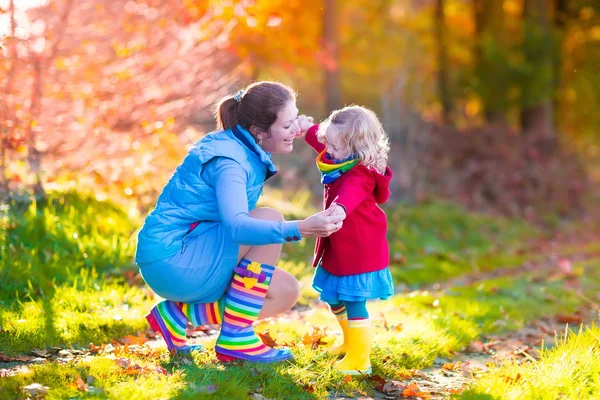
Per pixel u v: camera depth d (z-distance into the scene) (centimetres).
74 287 456
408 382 342
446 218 1065
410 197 1139
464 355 407
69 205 598
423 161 1254
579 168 1474
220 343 334
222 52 845
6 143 585
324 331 403
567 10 1700
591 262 870
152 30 761
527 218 1272
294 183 1148
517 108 1612
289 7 1259
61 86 693
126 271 526
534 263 901
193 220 328
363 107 352
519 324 489
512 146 1393
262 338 373
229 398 283
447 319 458
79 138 696
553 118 1770
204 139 333
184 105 773
